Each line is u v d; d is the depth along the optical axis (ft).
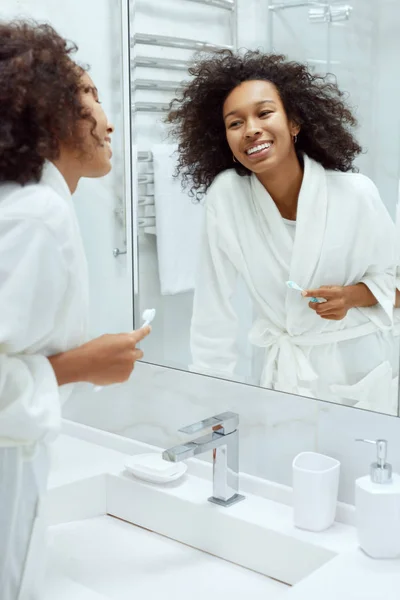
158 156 4.58
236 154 4.20
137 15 4.54
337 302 3.95
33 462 3.08
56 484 4.39
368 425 3.89
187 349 4.63
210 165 4.33
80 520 4.51
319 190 3.93
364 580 3.27
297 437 4.18
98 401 5.17
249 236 4.23
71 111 3.10
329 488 3.78
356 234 3.84
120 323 5.05
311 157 3.94
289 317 4.14
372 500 3.41
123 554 4.12
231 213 4.28
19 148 2.92
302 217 4.01
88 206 5.11
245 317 4.33
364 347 3.87
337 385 3.99
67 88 3.07
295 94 3.94
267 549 3.86
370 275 3.81
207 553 4.14
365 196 3.78
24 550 3.10
